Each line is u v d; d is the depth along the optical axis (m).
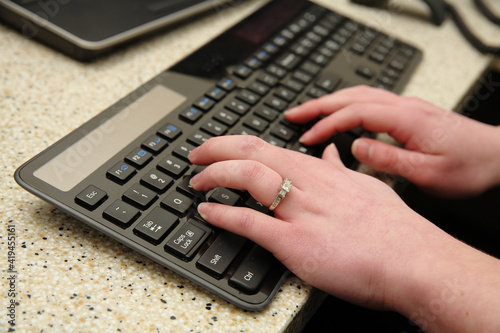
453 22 0.80
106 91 0.53
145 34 0.60
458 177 0.54
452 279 0.37
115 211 0.38
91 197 0.38
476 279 0.37
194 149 0.43
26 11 0.55
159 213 0.39
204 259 0.36
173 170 0.42
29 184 0.38
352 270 0.38
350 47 0.66
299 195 0.40
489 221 0.80
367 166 0.53
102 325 0.32
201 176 0.40
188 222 0.39
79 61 0.57
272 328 0.35
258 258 0.38
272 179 0.39
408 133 0.52
